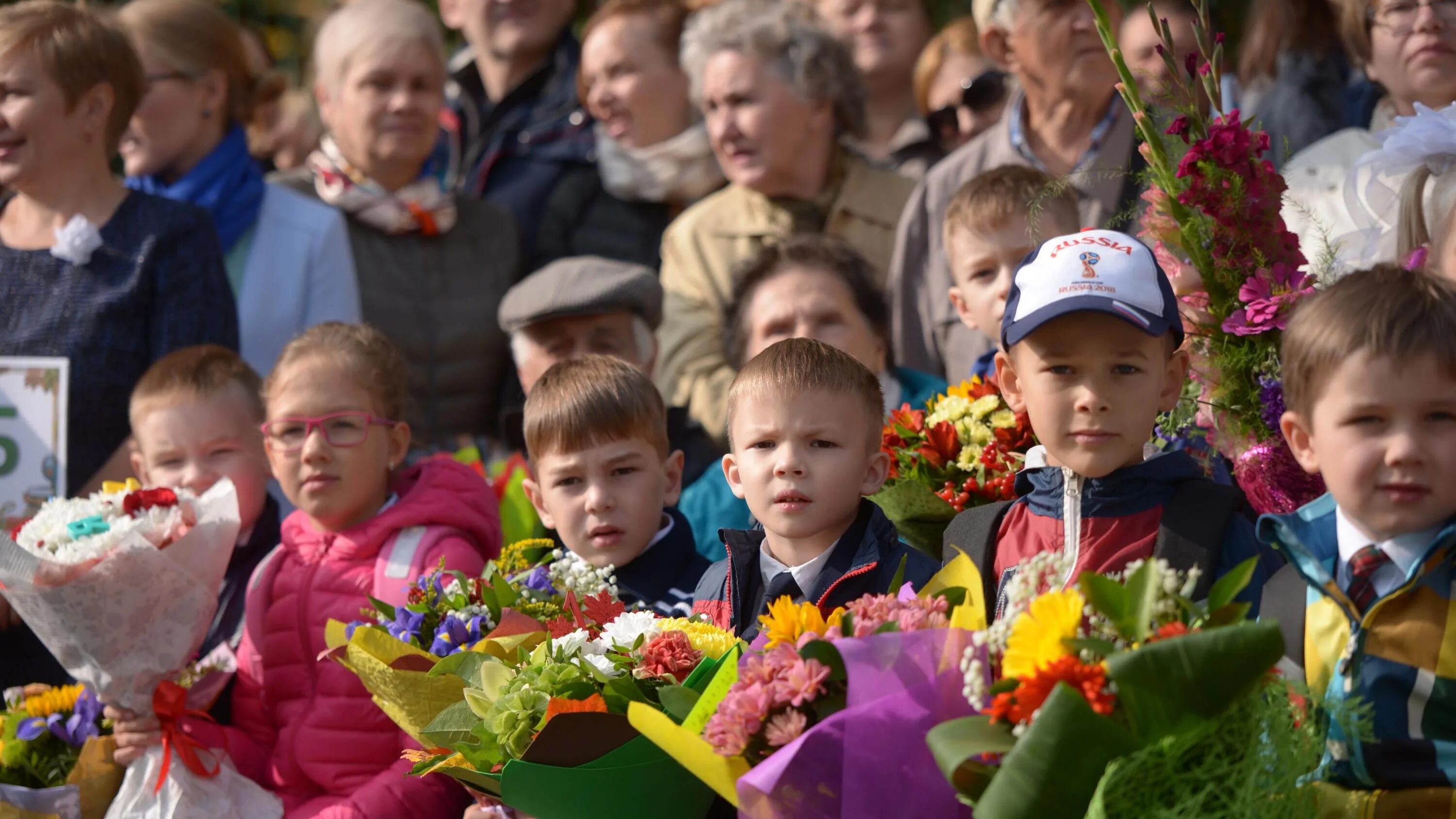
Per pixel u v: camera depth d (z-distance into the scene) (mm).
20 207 7762
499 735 4082
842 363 4730
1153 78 5215
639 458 5672
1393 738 3707
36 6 7562
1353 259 5719
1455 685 3680
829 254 7387
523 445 8195
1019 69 7973
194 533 5832
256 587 6324
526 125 10578
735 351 7457
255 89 9172
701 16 8930
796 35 8570
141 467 7035
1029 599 3551
